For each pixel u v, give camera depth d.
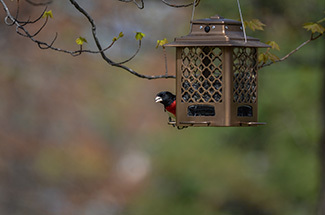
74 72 20.16
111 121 24.45
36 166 22.73
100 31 17.00
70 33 18.03
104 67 21.53
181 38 6.99
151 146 19.78
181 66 7.09
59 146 22.95
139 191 22.67
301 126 14.21
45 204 22.77
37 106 21.62
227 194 16.45
